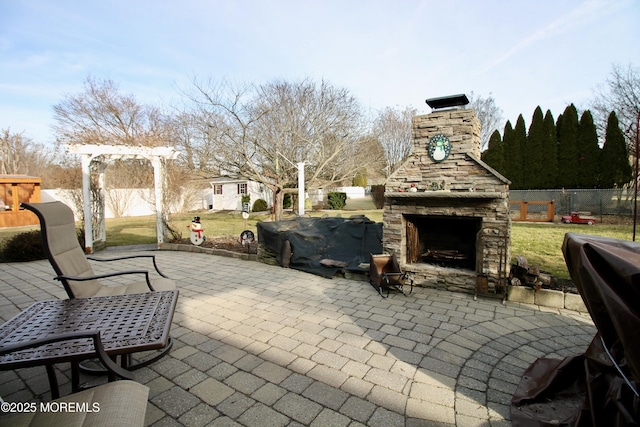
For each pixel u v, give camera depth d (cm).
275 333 357
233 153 1231
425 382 265
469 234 546
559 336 350
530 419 214
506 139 1814
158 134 1952
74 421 145
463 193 456
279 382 264
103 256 814
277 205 1327
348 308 433
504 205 460
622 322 155
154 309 257
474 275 486
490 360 300
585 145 1609
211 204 2795
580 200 1416
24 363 174
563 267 585
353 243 660
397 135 2464
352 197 2861
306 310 426
